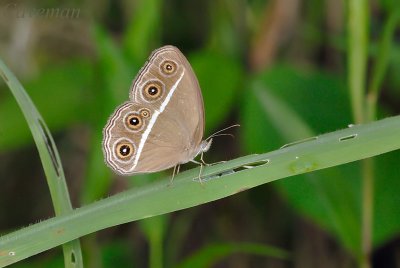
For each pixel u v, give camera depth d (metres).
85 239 0.47
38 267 0.49
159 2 0.49
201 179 0.40
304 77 0.49
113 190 0.50
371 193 0.44
